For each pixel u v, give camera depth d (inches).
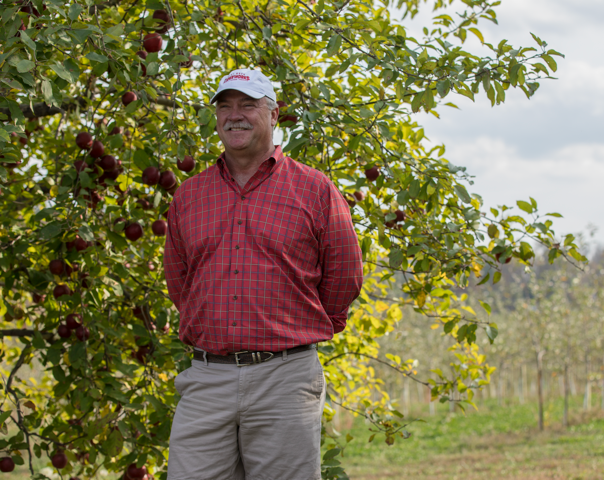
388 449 756.0
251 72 86.6
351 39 122.0
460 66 111.7
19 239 131.0
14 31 85.0
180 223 90.7
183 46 119.3
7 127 84.3
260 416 83.0
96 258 126.8
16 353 199.5
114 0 140.5
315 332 85.7
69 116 155.6
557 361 975.6
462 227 134.7
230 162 89.4
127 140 144.4
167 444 129.5
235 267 82.9
